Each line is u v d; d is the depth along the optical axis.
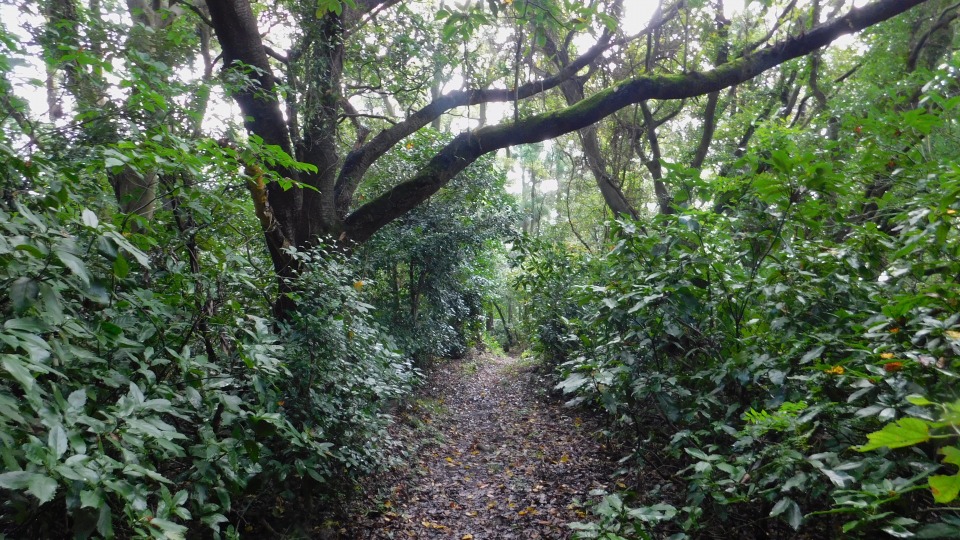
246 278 3.55
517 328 21.75
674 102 11.16
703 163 10.13
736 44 8.09
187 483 3.01
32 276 1.97
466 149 6.39
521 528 4.76
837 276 3.31
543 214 22.59
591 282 5.68
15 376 1.60
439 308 12.04
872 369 2.27
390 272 11.00
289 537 4.03
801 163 3.43
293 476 4.42
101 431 2.01
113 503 2.14
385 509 5.10
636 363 4.02
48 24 3.97
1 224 1.91
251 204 4.75
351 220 6.35
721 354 3.83
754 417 2.76
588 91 9.98
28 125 2.99
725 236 3.87
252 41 5.14
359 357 4.84
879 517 1.82
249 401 3.57
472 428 8.69
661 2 8.02
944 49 7.90
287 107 5.97
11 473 1.66
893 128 3.90
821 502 2.70
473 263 13.30
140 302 2.75
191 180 3.49
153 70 3.83
